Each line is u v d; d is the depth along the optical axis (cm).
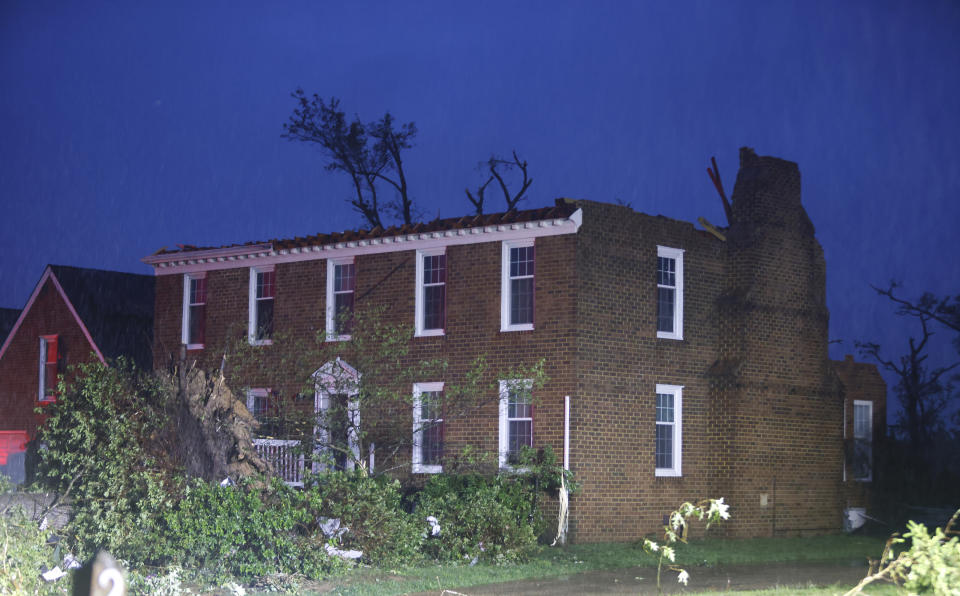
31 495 1869
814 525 2755
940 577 941
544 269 2439
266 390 2847
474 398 2494
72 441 1778
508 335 2480
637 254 2523
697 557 2127
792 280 2788
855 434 3200
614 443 2425
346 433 2448
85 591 1369
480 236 2547
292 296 2891
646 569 1920
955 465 4138
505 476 2333
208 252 3036
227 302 3030
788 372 2744
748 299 2658
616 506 2411
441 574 1736
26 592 1220
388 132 5269
